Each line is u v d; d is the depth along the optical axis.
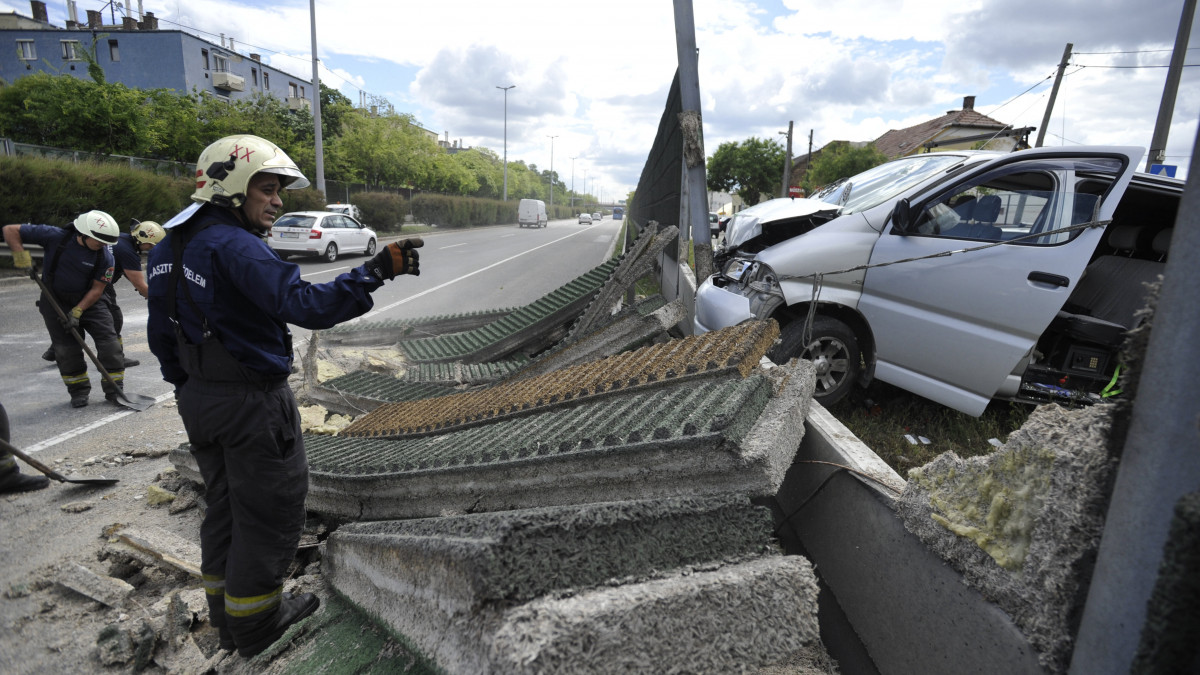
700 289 4.96
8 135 18.94
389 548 1.81
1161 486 0.89
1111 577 0.96
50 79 19.06
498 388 4.12
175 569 2.83
